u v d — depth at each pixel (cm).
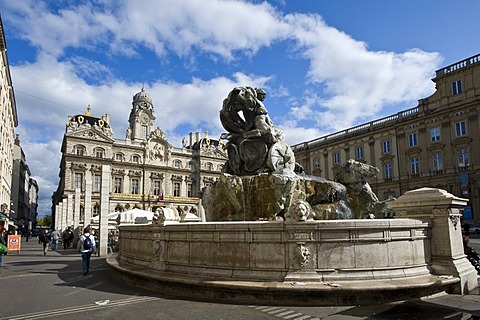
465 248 867
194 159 8194
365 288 602
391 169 4738
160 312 590
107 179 1944
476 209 3806
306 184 1201
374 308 588
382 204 1195
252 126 1347
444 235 739
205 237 748
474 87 3944
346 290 601
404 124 4616
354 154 5250
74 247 2831
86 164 6600
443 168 4166
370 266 667
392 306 598
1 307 658
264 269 679
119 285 865
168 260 810
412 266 704
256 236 692
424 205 769
